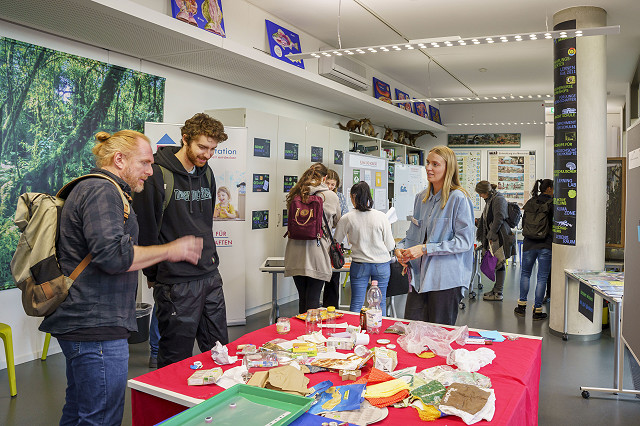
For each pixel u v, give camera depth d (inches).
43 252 69.9
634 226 86.7
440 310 112.3
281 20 246.8
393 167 412.5
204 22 187.5
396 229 375.2
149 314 186.2
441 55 314.5
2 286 155.0
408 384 67.9
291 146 262.5
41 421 120.3
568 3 221.1
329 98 296.8
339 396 64.3
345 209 220.7
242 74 231.8
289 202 174.7
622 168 222.1
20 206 72.1
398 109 361.1
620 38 271.9
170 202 101.9
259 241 240.5
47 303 69.6
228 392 61.1
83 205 70.9
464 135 492.4
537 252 236.1
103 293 72.5
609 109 493.4
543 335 207.5
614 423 124.4
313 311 104.3
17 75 156.8
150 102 205.8
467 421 57.2
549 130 471.8
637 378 156.6
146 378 72.8
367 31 265.9
